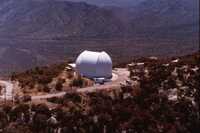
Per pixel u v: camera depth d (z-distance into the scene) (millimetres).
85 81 81375
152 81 79438
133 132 64438
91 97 72312
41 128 63656
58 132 63219
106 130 64188
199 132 66812
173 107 70312
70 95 72750
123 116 66938
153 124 66125
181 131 66000
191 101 71812
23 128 63125
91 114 66625
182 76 80125
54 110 67062
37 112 66562
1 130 62938
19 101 72000
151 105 70688
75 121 64812
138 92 73938
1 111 67500
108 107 68188
